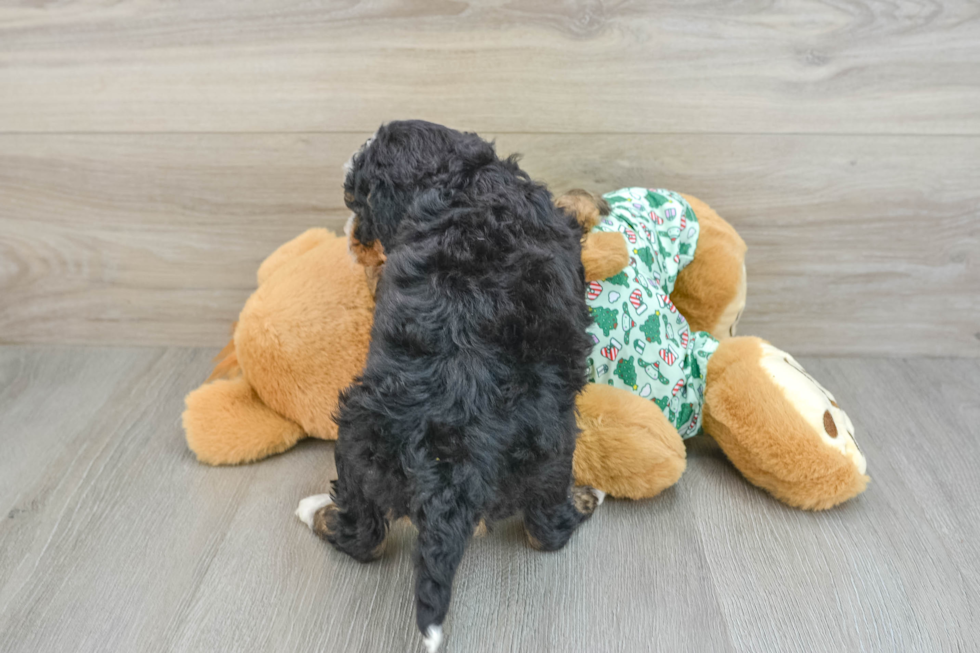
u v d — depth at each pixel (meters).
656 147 1.49
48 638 1.00
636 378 1.23
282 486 1.30
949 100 1.41
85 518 1.22
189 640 1.00
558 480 1.01
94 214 1.59
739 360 1.26
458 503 0.85
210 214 1.59
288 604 1.06
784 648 0.99
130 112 1.48
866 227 1.55
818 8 1.34
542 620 1.03
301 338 1.28
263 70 1.43
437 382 0.88
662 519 1.21
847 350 1.69
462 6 1.36
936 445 1.40
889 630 1.02
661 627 1.02
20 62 1.44
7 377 1.62
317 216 1.58
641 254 1.27
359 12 1.37
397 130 1.06
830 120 1.44
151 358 1.71
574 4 1.35
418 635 1.01
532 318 0.91
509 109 1.46
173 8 1.38
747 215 1.55
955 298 1.61
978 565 1.13
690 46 1.38
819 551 1.15
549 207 1.04
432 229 0.96
